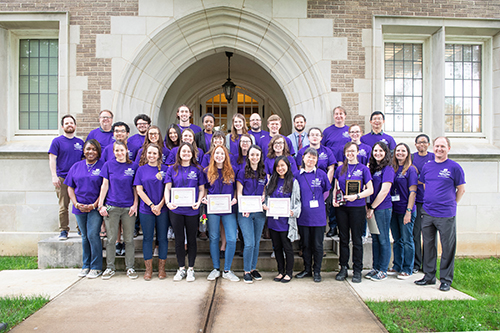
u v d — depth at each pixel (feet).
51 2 16.89
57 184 14.26
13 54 17.95
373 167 12.60
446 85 19.26
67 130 14.58
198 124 30.19
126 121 16.97
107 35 16.87
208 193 12.37
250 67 27.55
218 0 16.98
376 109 17.44
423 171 12.47
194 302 10.31
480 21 17.92
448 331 8.76
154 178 12.02
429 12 17.80
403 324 9.05
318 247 12.14
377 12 17.62
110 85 16.87
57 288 11.41
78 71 16.84
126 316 9.37
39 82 18.10
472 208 18.01
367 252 13.97
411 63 18.88
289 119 30.07
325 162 13.89
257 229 12.41
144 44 16.85
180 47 17.60
